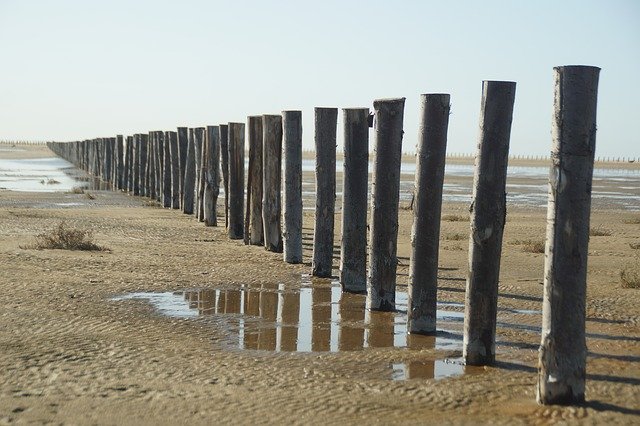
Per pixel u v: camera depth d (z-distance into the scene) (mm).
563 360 7203
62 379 7855
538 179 69500
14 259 14711
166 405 7113
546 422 6789
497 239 8680
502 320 11297
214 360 8797
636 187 58031
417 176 10156
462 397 7551
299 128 15531
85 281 13141
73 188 39188
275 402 7281
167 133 29781
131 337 9750
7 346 9023
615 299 12758
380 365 8766
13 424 6566
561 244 7078
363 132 12734
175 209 28672
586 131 6957
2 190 37625
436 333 10359
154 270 14523
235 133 19297
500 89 8406
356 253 12977
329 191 14195
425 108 9961
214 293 12797
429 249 10203
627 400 7414
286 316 11266
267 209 17234
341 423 6750
